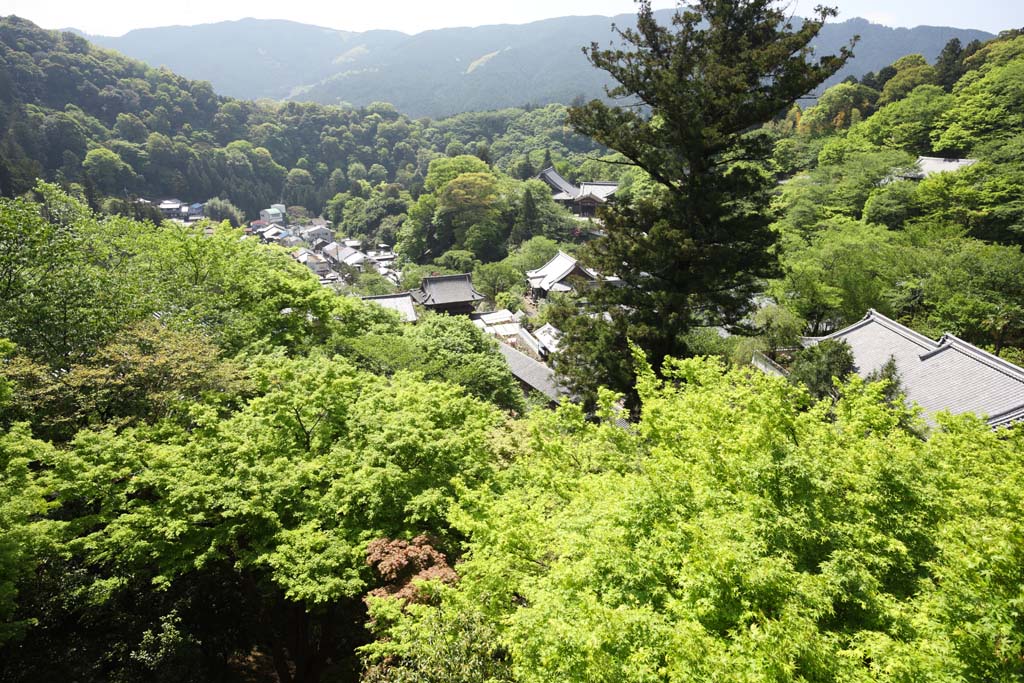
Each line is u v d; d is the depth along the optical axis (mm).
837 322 27047
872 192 34219
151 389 11219
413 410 11266
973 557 4648
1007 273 22391
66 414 10742
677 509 6328
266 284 18562
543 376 31375
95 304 13328
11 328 11898
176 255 17406
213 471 9062
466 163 76312
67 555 7992
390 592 7730
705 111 15320
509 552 6766
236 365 12648
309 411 10320
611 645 4816
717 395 9234
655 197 17750
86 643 9062
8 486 7938
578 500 7227
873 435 7992
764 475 6660
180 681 8758
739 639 4375
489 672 5945
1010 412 13664
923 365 16922
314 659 10164
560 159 95438
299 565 8016
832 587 5207
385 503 9156
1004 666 4234
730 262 15430
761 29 15898
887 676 4273
